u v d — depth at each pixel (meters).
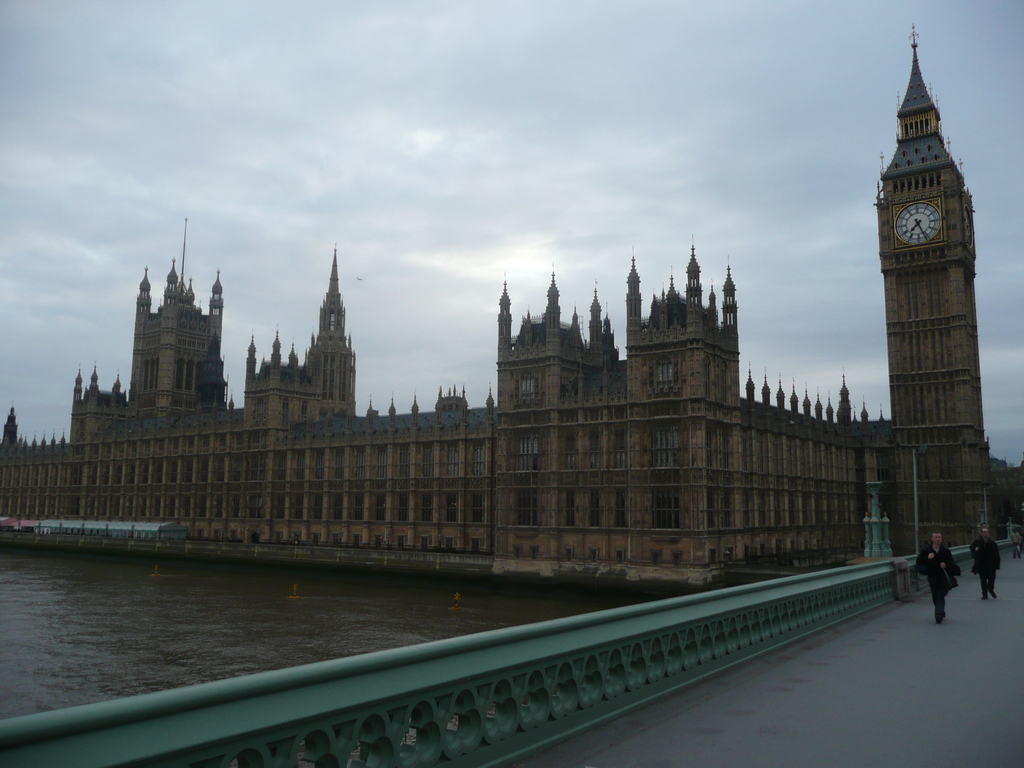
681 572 86.69
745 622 19.97
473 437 119.25
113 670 58.50
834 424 135.38
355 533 135.50
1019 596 35.25
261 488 151.62
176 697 7.74
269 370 157.75
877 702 15.42
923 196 129.12
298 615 83.44
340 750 9.24
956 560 51.88
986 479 134.62
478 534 117.06
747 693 16.17
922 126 132.50
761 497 106.00
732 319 97.44
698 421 87.88
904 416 128.25
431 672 10.44
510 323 106.62
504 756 11.55
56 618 82.06
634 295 94.44
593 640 13.67
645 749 12.36
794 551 108.88
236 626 76.94
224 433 161.75
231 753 8.18
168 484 174.75
